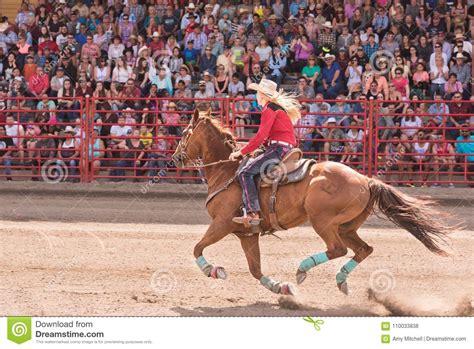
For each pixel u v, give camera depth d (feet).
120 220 47.88
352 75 63.00
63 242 40.27
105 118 61.57
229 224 29.30
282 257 37.32
